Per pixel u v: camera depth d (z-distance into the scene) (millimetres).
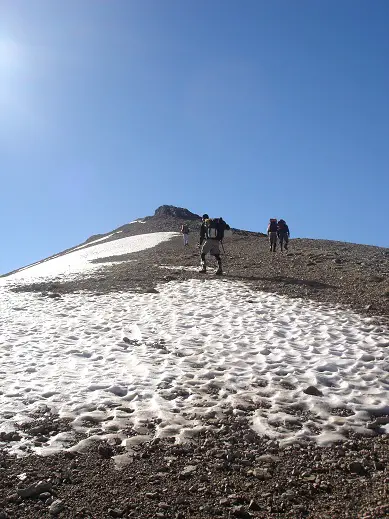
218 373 9570
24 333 13227
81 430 7090
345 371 9672
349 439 6953
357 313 14305
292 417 7555
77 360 10617
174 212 83688
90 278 24016
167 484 5730
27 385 8922
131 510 5207
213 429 7117
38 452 6406
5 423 7254
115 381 9109
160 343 11812
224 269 23953
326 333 12375
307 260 25078
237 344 11609
